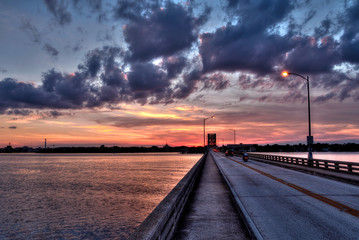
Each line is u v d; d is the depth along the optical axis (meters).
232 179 18.19
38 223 24.25
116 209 29.58
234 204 9.50
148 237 3.16
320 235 6.27
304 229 6.74
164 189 44.72
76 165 133.38
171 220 5.45
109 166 120.44
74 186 50.12
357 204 9.80
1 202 34.91
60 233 21.27
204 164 34.41
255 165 34.81
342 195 11.71
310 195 11.73
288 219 7.68
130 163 151.25
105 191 42.84
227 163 39.78
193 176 13.80
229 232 6.25
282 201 10.38
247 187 14.30
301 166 30.02
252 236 5.97
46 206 31.97
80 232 21.47
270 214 8.26
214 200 10.27
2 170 98.69
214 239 5.76
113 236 20.30
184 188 8.58
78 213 27.88
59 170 96.75
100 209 29.64
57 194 40.84
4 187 50.09
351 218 7.80
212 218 7.53
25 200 36.16
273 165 34.81
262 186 14.69
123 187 47.59
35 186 51.09
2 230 22.28
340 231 6.57
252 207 9.28
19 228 22.88
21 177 70.31
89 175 73.81
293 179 18.17
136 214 27.16
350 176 18.45
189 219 7.39
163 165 125.75
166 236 4.69
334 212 8.55
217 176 19.81
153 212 4.55
